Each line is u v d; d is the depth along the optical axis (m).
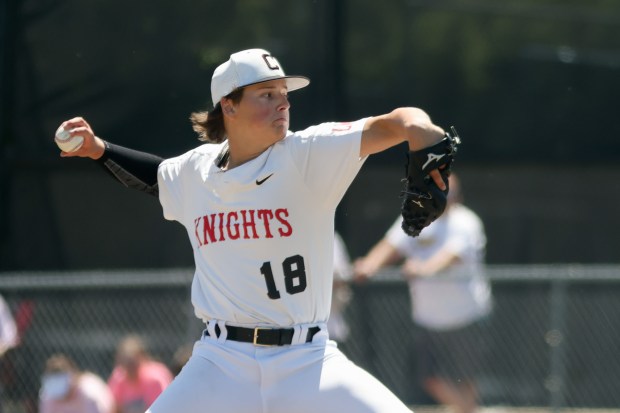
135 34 37.62
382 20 38.00
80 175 37.28
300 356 14.82
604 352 33.56
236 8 37.72
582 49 39.00
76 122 15.79
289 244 14.72
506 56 38.81
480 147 38.56
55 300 32.88
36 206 37.28
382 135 14.04
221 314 15.07
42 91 37.41
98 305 32.91
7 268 37.00
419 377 30.97
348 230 37.38
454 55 38.44
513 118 38.72
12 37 37.31
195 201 15.38
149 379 28.33
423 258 30.12
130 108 37.47
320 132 14.48
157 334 32.75
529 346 33.41
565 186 38.72
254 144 14.81
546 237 38.50
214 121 15.59
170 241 37.22
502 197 38.56
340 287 30.22
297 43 37.66
